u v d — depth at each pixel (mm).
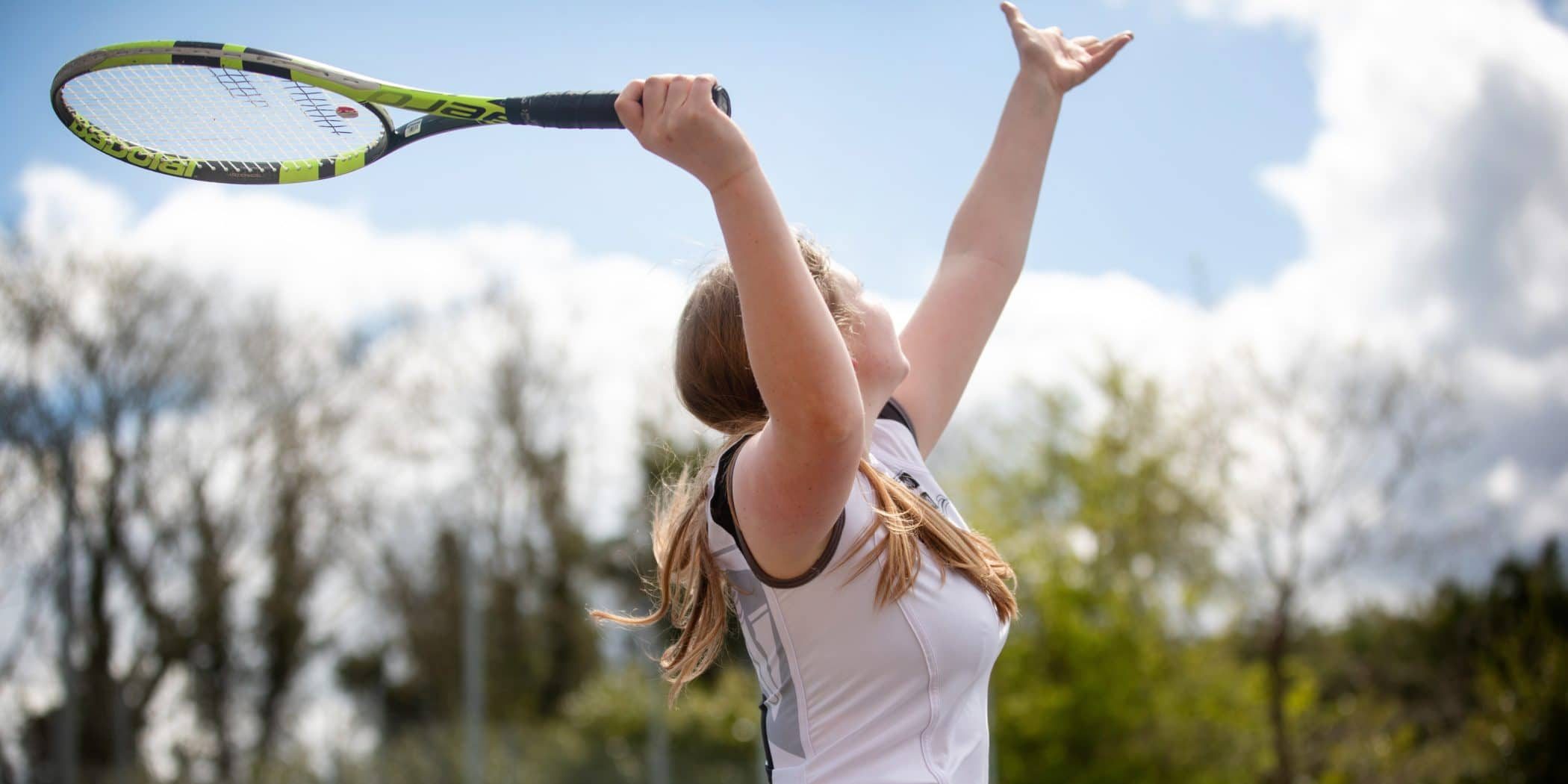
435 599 40938
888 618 2484
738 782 29641
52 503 31328
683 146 2162
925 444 3148
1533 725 27406
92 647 33188
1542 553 31828
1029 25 3707
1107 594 28906
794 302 2172
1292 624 28047
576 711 37469
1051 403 30875
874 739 2492
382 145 3410
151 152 3434
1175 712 28328
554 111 2777
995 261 3389
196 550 35406
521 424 40531
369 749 33656
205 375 35031
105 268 33312
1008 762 28438
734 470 2518
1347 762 28172
